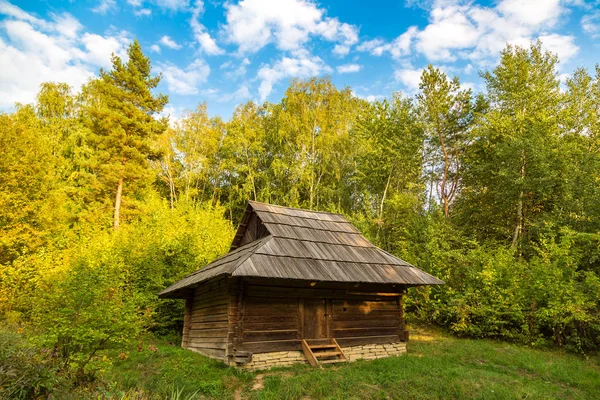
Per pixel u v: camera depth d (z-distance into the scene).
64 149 26.52
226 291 10.53
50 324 7.76
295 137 28.92
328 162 30.00
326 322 11.12
